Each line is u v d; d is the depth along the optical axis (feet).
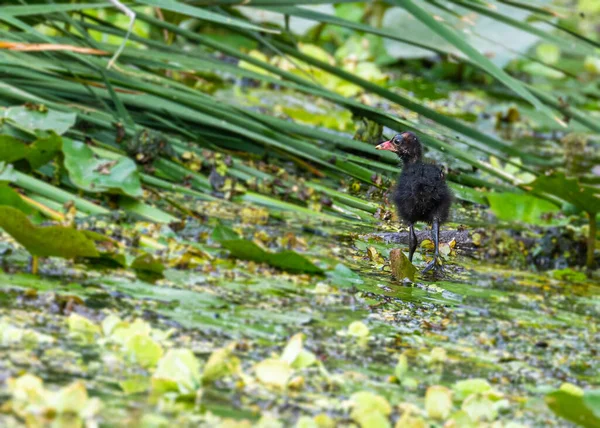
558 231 39.04
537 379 23.25
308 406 19.56
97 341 21.39
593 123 41.06
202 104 40.24
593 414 18.74
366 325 25.81
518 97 65.26
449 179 40.57
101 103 39.52
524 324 28.04
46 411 17.31
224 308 25.52
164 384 19.35
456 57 41.45
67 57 38.96
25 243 25.13
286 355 21.54
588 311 30.50
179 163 38.73
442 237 33.30
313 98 57.06
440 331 26.40
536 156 51.78
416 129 39.06
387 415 19.63
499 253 37.45
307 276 29.96
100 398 18.44
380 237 33.45
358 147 39.04
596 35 76.79
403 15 67.97
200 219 35.04
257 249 30.27
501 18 40.22
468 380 21.68
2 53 36.83
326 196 38.24
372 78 61.77
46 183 33.63
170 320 23.72
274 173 39.96
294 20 65.77
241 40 62.54
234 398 19.52
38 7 33.88
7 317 22.09
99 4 35.35
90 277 26.43
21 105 36.29
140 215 33.71
